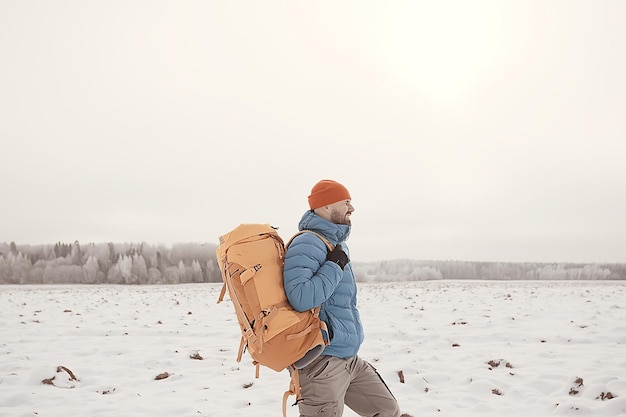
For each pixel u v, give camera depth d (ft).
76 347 29.25
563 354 25.31
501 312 42.22
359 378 11.41
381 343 29.32
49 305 53.57
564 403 17.38
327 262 10.34
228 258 10.44
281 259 10.55
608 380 19.69
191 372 23.32
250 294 10.11
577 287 82.07
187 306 52.26
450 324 35.78
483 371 22.31
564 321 36.14
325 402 10.59
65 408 17.93
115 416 17.04
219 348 28.78
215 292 78.18
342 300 10.85
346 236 11.18
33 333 34.17
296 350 10.02
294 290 9.98
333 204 11.01
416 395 19.54
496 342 29.45
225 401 18.79
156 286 119.85
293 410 17.65
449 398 19.11
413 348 27.91
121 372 23.24
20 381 21.29
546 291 67.00
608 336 29.50
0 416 16.88
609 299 51.26
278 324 9.92
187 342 30.96
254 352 10.21
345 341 10.62
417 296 61.26
